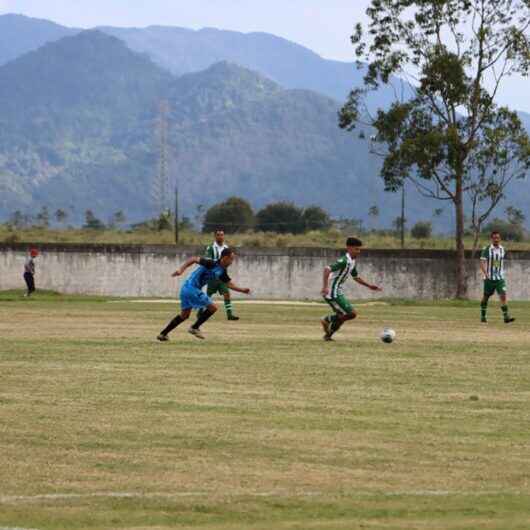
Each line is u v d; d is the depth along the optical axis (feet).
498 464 84.28
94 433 93.86
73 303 298.56
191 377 128.36
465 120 389.80
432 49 387.75
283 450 88.17
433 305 320.70
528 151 385.70
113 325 203.72
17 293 373.20
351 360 148.25
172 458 84.94
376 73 394.32
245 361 145.28
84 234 539.29
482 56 387.55
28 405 107.34
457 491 76.02
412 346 168.96
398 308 294.87
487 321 234.79
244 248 392.47
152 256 390.83
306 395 115.96
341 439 92.68
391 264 393.70
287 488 76.43
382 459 85.46
